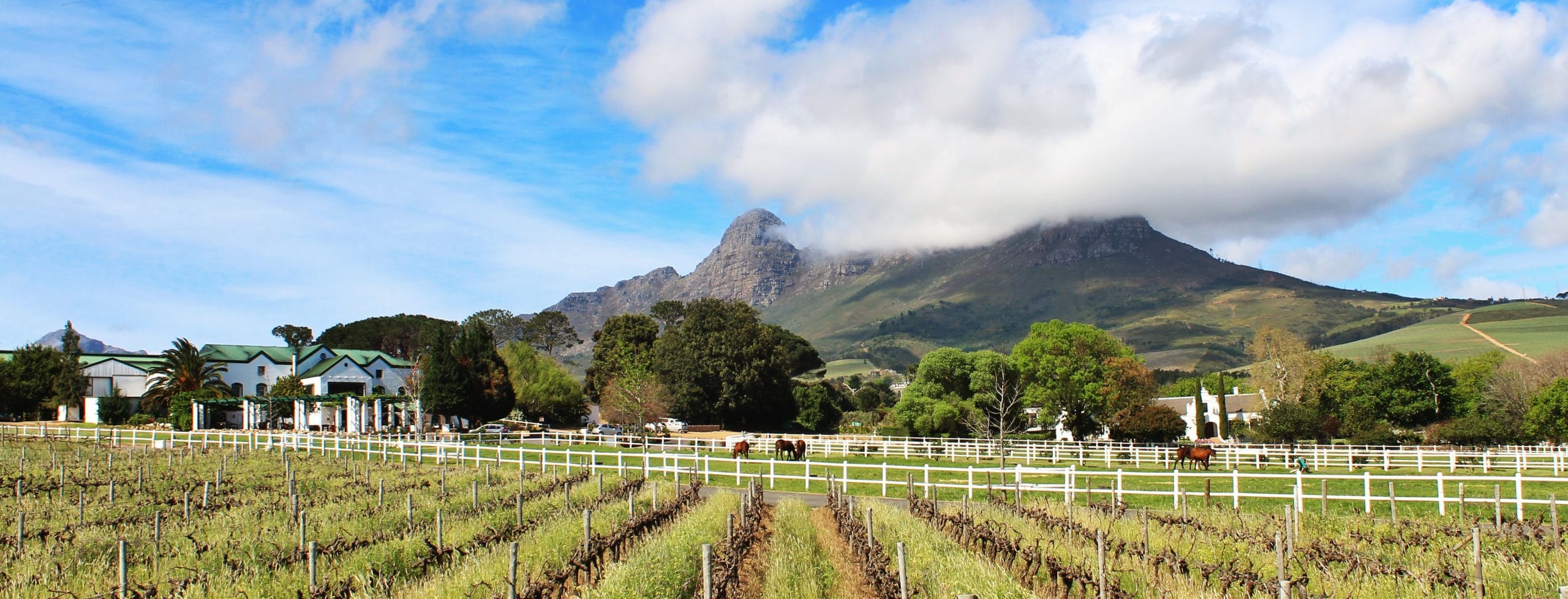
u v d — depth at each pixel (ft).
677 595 50.14
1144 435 228.02
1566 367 260.42
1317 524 72.08
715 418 313.53
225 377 297.74
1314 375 276.82
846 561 66.23
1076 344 259.39
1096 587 48.60
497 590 48.73
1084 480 129.08
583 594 50.08
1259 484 120.26
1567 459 153.99
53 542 66.54
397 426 251.39
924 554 59.82
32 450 168.45
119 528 72.54
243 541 65.00
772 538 73.67
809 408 330.54
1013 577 54.44
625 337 364.17
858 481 116.57
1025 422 290.56
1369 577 51.06
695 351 305.12
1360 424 229.04
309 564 52.44
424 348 433.07
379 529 73.31
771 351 318.24
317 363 312.50
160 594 50.85
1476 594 46.19
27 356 293.43
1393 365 297.94
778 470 146.61
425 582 52.95
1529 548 59.36
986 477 138.92
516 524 74.59
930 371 282.97
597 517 77.77
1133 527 70.49
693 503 95.20
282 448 174.91
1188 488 117.60
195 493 101.30
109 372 303.48
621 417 299.58
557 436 226.99
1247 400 330.75
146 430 217.15
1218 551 60.64
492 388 260.83
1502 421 252.21
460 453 164.96
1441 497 81.97
